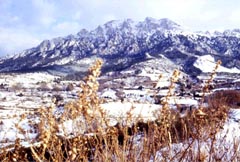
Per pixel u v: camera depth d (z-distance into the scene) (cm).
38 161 203
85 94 204
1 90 5888
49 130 206
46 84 4769
